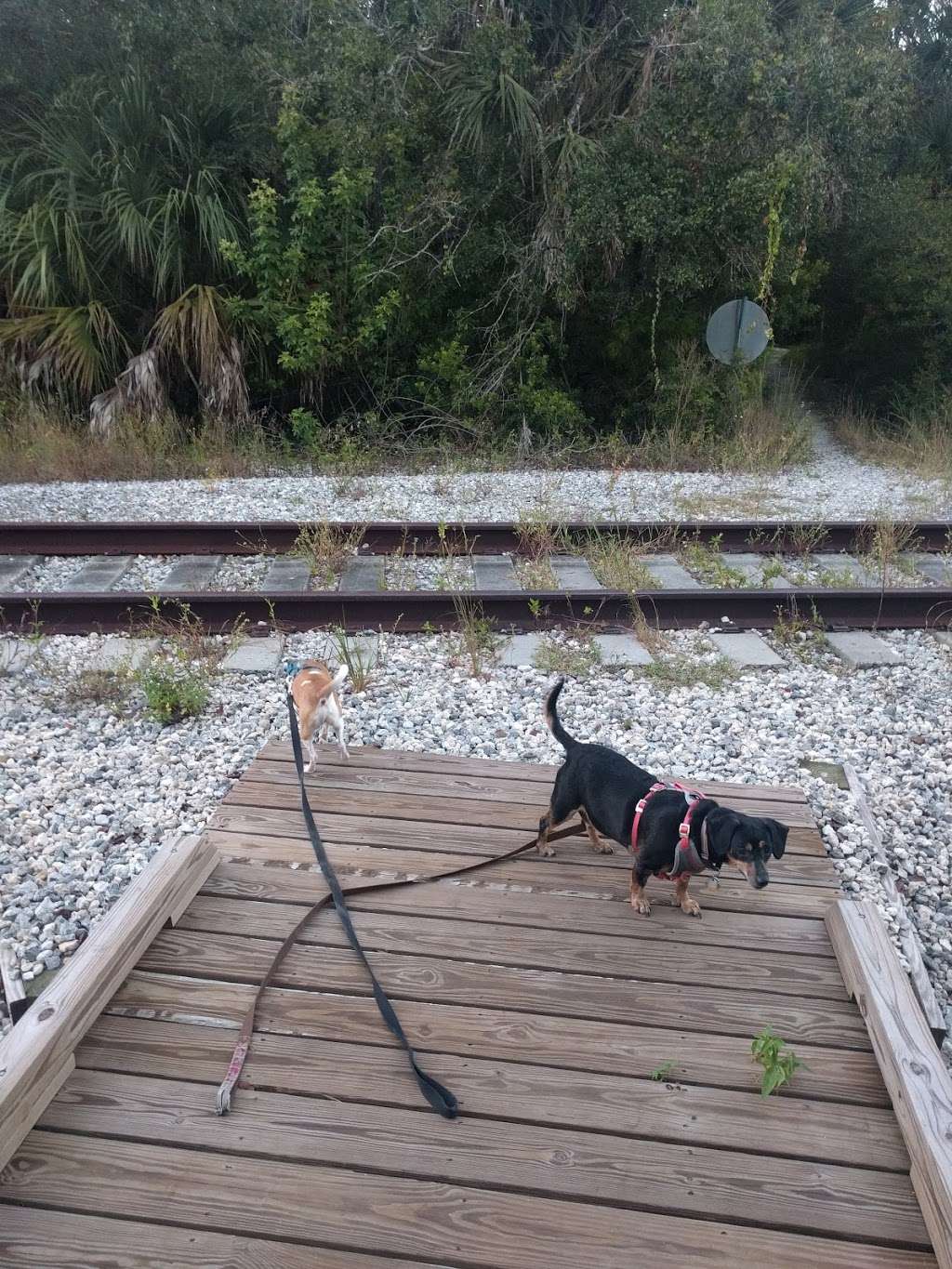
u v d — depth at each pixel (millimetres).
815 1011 2705
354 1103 2332
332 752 4352
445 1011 2662
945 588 6227
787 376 16312
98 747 4484
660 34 11727
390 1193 2092
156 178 12227
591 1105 2340
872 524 7699
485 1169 2156
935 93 17672
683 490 9852
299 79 11750
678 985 2801
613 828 3156
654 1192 2105
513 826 3719
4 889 3389
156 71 12609
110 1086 2363
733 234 11883
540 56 12953
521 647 5809
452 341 12844
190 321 11789
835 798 4078
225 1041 2525
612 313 13141
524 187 12594
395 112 11641
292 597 6051
